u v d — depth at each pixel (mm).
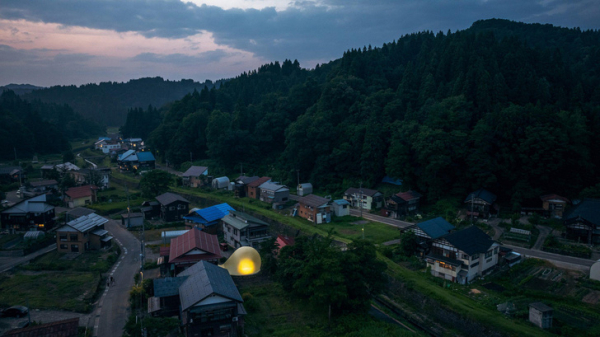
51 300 31766
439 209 56031
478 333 29219
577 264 37750
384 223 54906
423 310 33562
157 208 61219
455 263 36219
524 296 33094
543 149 50438
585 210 42688
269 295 35094
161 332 26625
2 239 48000
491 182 54000
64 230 43844
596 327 27531
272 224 58312
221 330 26672
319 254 31766
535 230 46094
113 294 33750
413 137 61250
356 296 32125
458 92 66000
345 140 73688
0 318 28750
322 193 70375
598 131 54156
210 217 53594
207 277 28984
